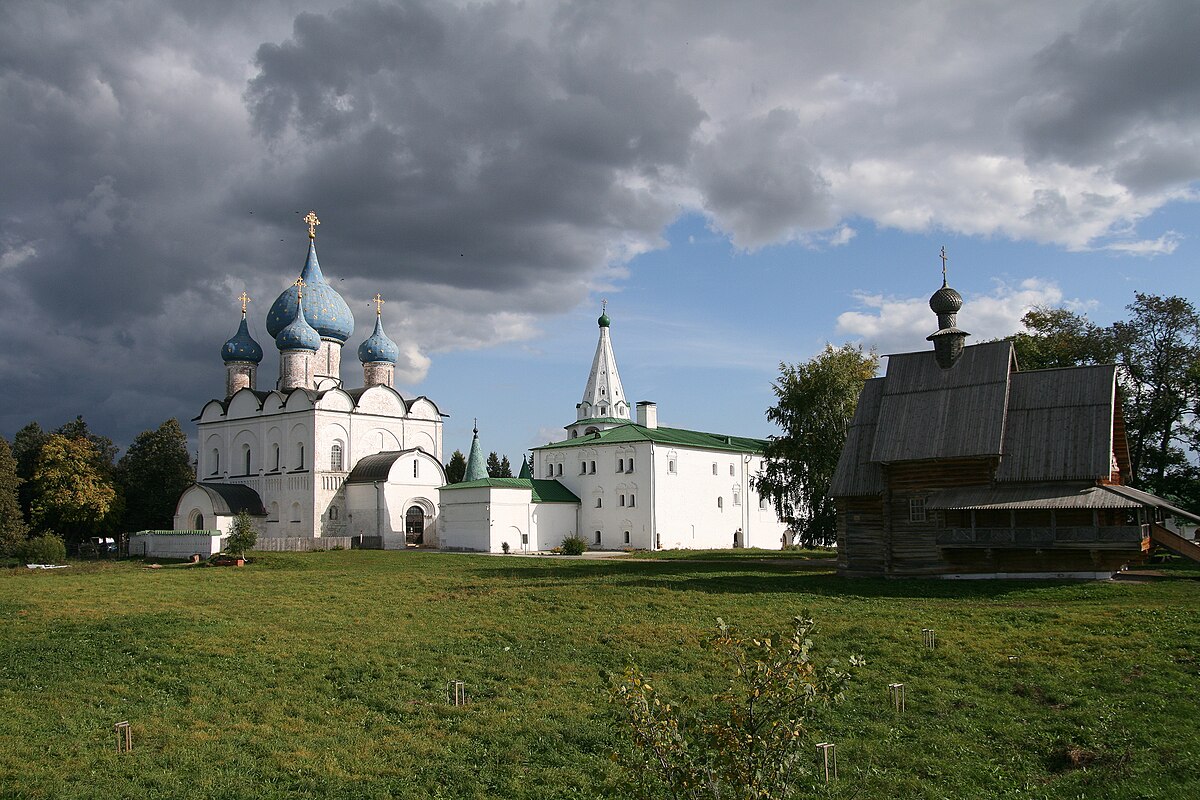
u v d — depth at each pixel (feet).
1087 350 173.47
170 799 48.16
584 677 71.41
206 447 304.91
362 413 277.85
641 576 138.82
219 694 69.10
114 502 282.77
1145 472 176.45
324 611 107.45
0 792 49.08
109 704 66.59
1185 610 84.17
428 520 271.69
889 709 61.00
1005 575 114.73
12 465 232.53
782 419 185.47
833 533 178.29
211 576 162.81
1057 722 57.36
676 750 33.63
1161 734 54.19
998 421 115.44
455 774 51.49
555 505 263.08
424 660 78.02
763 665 32.58
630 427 274.57
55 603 120.57
